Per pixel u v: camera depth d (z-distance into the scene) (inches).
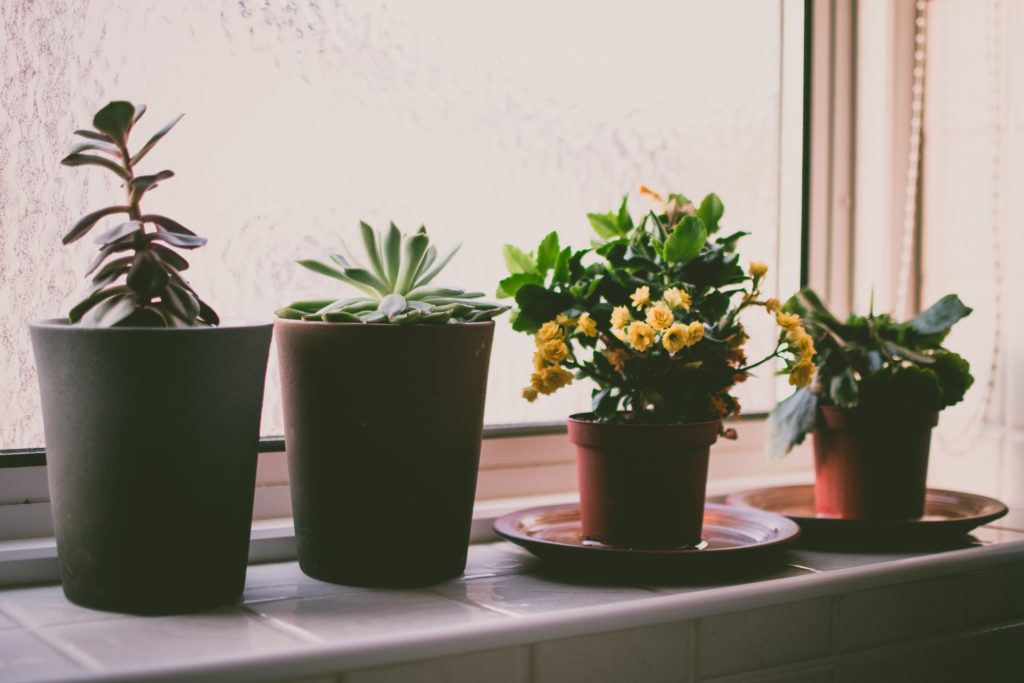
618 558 35.4
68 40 37.4
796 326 39.8
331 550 35.1
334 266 39.2
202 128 39.5
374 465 34.2
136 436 29.7
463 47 44.9
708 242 41.2
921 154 54.3
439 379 34.6
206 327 30.4
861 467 42.6
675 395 38.3
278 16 40.8
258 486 40.7
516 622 30.9
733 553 35.5
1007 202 49.8
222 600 32.3
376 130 43.1
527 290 37.8
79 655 27.3
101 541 30.5
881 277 53.9
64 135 37.5
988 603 42.4
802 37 54.1
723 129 52.9
